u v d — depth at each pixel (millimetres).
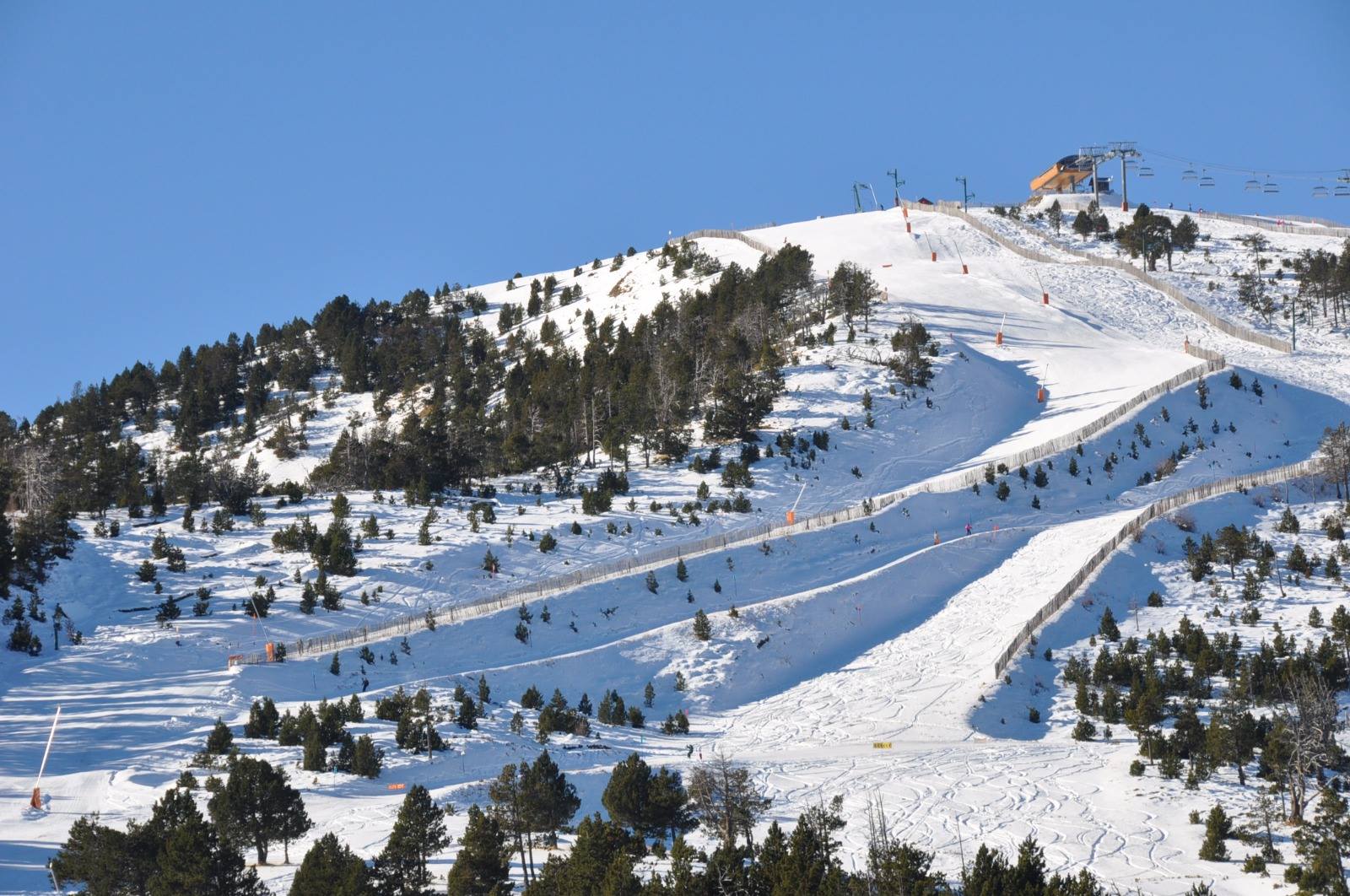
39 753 117938
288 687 138750
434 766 114875
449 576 170500
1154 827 92562
